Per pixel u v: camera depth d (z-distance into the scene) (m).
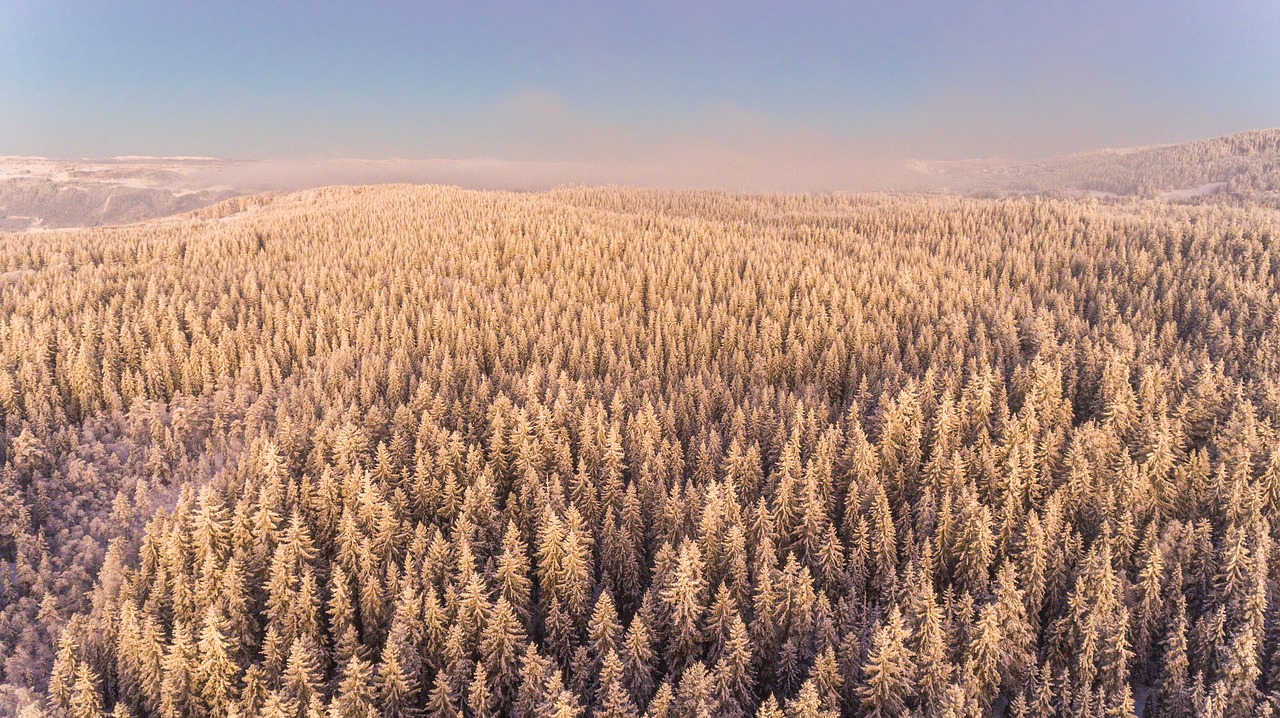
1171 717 48.28
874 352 103.56
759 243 178.50
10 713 48.84
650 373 99.00
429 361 106.00
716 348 115.38
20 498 69.25
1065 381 90.94
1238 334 99.25
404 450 74.31
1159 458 64.31
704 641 52.72
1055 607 55.19
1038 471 67.50
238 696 48.94
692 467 75.75
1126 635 51.94
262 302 124.44
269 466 64.69
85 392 92.31
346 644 50.38
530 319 120.06
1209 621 50.12
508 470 73.31
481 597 51.09
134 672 49.97
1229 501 60.59
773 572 54.88
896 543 61.69
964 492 61.56
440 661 50.97
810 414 76.25
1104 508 61.22
